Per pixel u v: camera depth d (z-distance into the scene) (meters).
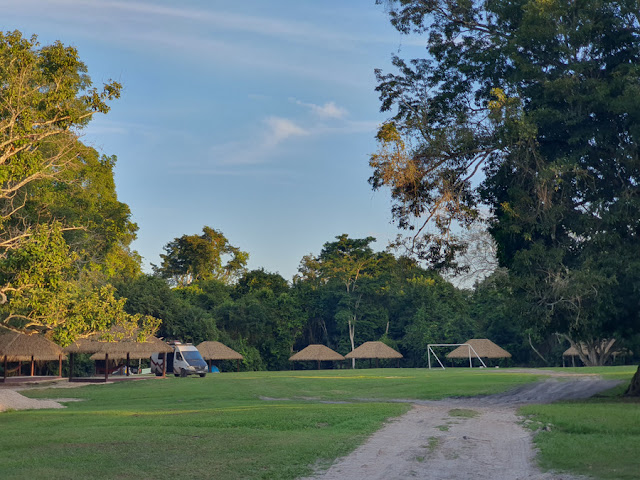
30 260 18.98
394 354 73.44
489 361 77.94
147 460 11.99
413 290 85.69
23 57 20.83
